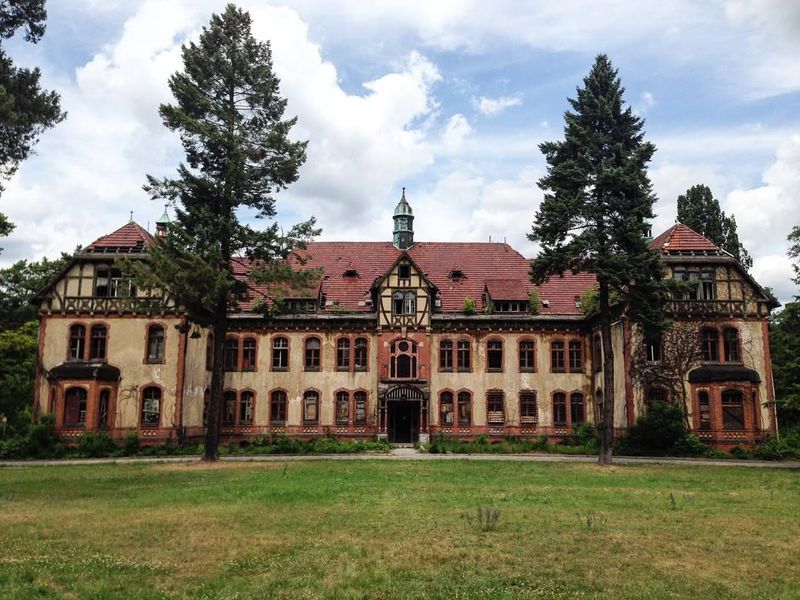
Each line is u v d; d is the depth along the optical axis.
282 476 21.14
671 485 19.55
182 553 9.98
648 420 32.16
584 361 39.31
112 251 36.38
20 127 19.70
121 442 34.31
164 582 8.42
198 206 26.16
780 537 11.65
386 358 38.47
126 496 16.56
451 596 7.98
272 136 26.59
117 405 34.88
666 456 31.86
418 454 32.41
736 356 34.00
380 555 9.95
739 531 12.17
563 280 42.19
